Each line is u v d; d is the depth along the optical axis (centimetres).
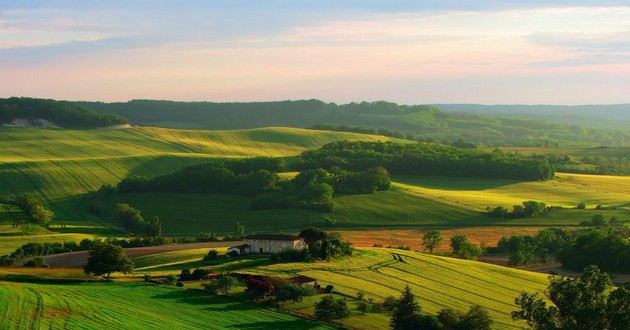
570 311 9506
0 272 11988
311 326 9919
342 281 12612
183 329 9125
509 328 10750
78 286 11031
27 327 8244
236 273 12562
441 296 12400
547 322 9594
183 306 10338
